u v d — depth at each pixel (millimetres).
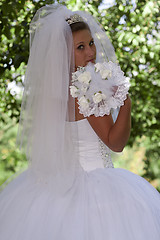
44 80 2064
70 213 1993
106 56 2365
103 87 2004
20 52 4723
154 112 6379
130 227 1956
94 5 5570
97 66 2064
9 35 4363
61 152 2037
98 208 1998
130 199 2045
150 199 2146
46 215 2002
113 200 2029
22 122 2221
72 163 2092
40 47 2127
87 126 2158
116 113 2328
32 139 2104
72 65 2119
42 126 2049
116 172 2211
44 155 2041
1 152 10461
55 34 2074
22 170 2467
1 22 4418
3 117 6965
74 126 2111
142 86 6230
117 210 1994
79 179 2131
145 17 5453
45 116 2043
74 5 4715
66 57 2068
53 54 2049
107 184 2105
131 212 2002
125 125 1972
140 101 6379
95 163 2207
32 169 2148
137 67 5879
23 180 2254
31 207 2049
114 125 1989
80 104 1994
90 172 2188
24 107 2230
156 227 2006
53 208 2018
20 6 4289
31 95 2127
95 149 2199
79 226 1941
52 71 2037
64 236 1915
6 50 5148
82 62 2178
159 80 6234
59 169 2051
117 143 1987
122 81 2035
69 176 2080
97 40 2346
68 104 2105
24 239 1948
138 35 5555
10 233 1998
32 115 2115
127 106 2010
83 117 2148
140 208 2033
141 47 5555
